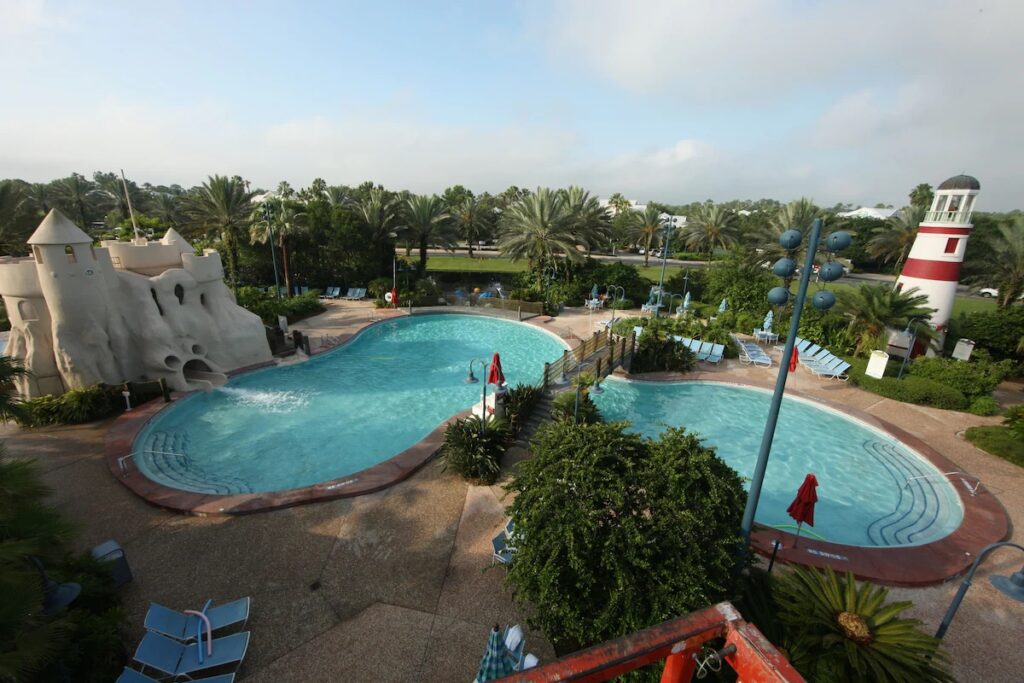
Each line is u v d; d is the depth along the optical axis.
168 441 16.28
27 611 5.71
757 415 19.62
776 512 13.55
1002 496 13.74
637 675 6.54
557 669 2.23
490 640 7.11
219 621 8.29
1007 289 26.98
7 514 7.22
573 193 42.97
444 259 66.06
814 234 7.04
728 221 49.81
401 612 9.16
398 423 18.28
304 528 11.46
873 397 21.12
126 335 18.66
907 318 23.56
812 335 27.58
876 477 15.27
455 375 23.52
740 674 2.40
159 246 20.89
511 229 38.50
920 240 24.55
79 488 12.90
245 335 22.80
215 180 33.94
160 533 11.20
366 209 41.19
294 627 8.77
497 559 10.38
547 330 30.86
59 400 16.34
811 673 6.61
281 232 35.34
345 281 41.38
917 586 10.30
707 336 26.89
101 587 8.87
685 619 2.58
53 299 16.67
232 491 13.47
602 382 22.25
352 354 26.38
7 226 30.11
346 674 7.91
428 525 11.67
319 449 16.23
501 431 14.43
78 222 62.66
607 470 8.02
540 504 7.95
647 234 54.22
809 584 7.65
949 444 16.86
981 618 9.52
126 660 7.91
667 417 19.31
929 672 6.59
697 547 7.38
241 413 18.77
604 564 7.32
